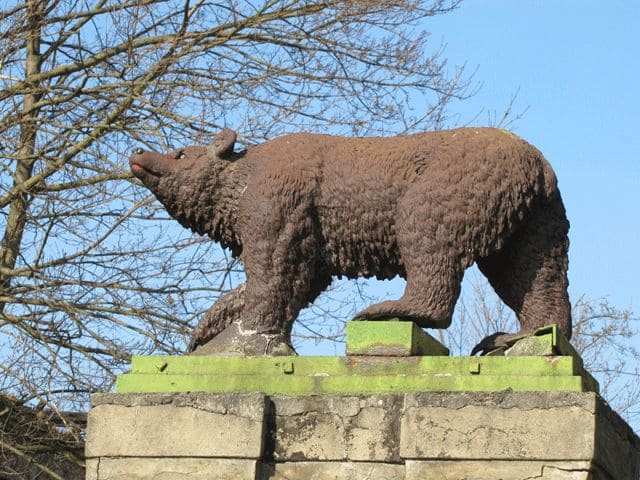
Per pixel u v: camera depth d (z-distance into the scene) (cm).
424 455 1534
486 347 1669
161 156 1783
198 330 1755
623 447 1627
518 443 1512
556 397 1515
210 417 1605
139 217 3262
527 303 1711
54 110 3331
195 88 3212
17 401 3027
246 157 1773
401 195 1680
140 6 3238
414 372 1591
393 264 1727
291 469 1589
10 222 3241
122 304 3189
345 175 1705
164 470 1603
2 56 3203
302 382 1619
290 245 1703
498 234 1653
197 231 1816
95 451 1622
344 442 1579
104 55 3297
